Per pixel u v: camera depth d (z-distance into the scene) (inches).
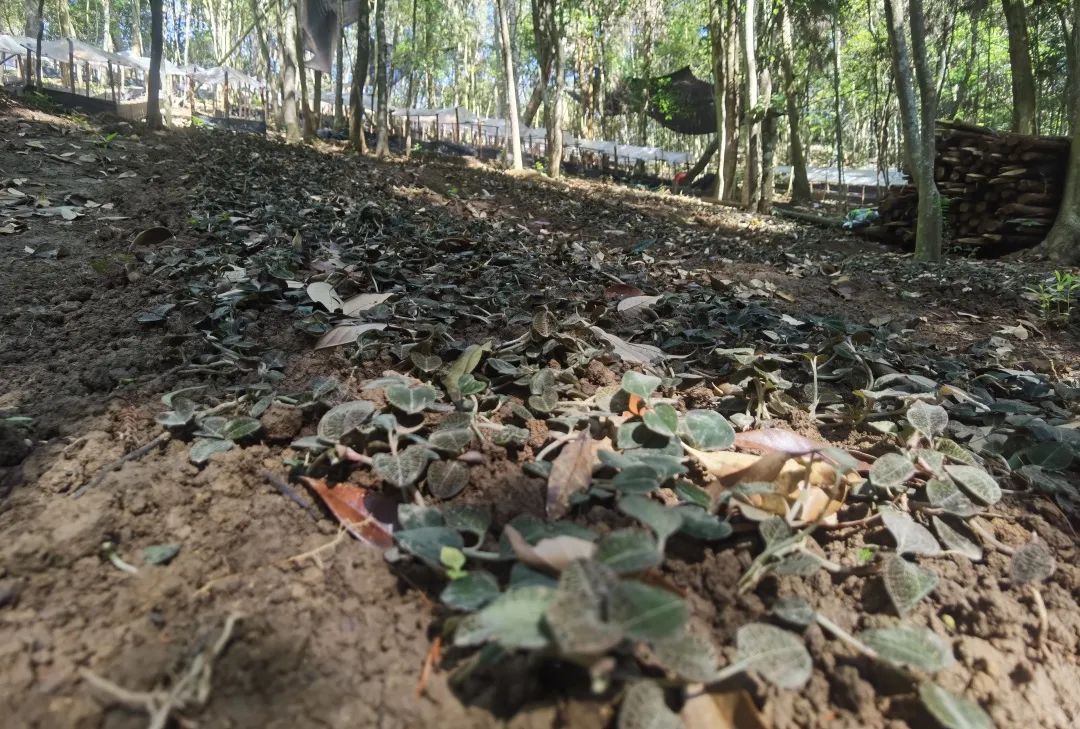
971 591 44.4
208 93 1317.7
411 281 101.3
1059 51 609.0
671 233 233.3
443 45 1077.8
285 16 364.2
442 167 333.1
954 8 548.1
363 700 31.9
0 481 47.8
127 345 71.4
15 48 762.8
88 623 35.1
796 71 638.5
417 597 38.6
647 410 58.2
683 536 44.9
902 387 75.8
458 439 50.4
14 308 82.7
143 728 29.5
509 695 31.9
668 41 977.5
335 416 50.1
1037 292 157.6
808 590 42.7
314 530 43.8
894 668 37.0
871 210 357.4
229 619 35.0
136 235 116.0
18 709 30.0
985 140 282.8
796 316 109.3
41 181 149.9
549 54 486.3
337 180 202.4
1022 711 36.9
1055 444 60.4
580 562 31.0
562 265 131.9
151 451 51.5
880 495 52.1
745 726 32.0
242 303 83.8
